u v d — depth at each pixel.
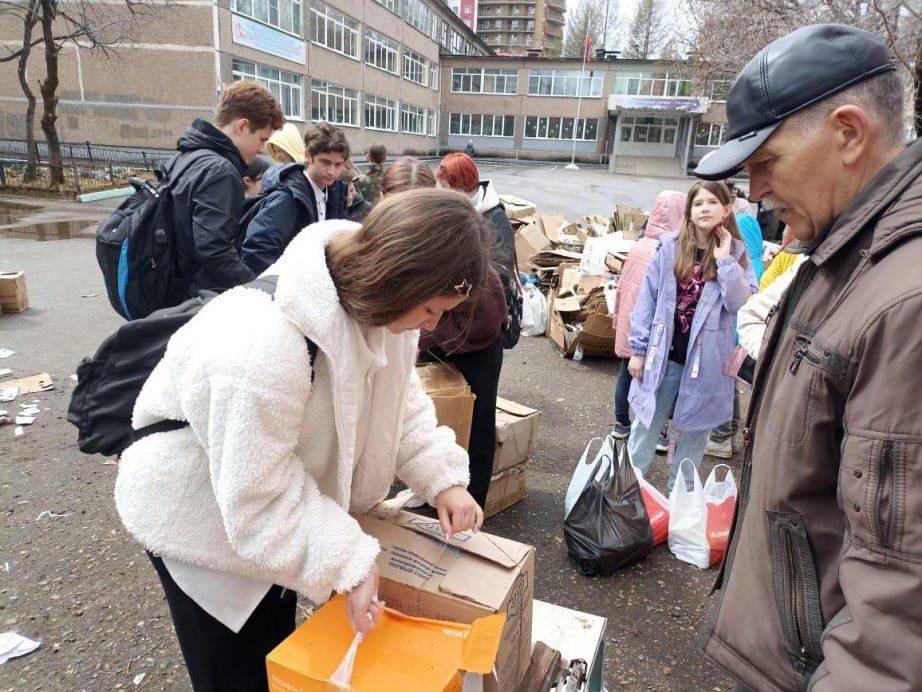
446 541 1.39
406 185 2.50
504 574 1.30
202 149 2.80
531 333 6.39
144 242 2.64
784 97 0.98
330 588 1.13
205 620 1.27
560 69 44.09
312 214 3.31
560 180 28.27
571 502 2.81
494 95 45.78
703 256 2.94
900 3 5.12
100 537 2.78
